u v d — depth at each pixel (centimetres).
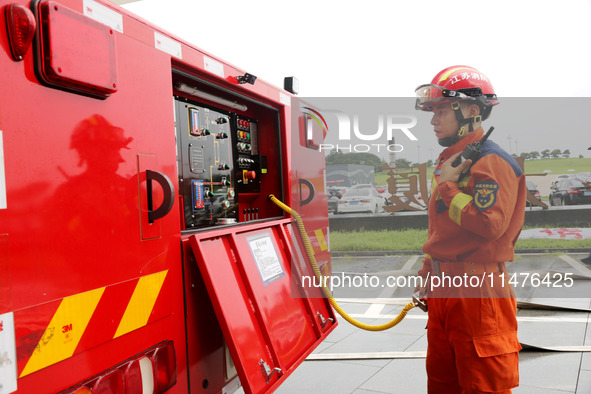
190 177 269
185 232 227
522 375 357
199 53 238
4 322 125
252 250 279
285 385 357
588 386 332
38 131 138
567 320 496
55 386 140
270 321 264
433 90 188
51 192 142
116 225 168
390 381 360
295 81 379
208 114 292
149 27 195
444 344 200
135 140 181
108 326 162
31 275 133
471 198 177
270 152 361
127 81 178
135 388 169
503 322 175
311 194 392
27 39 131
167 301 198
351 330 500
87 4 159
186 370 210
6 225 127
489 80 189
